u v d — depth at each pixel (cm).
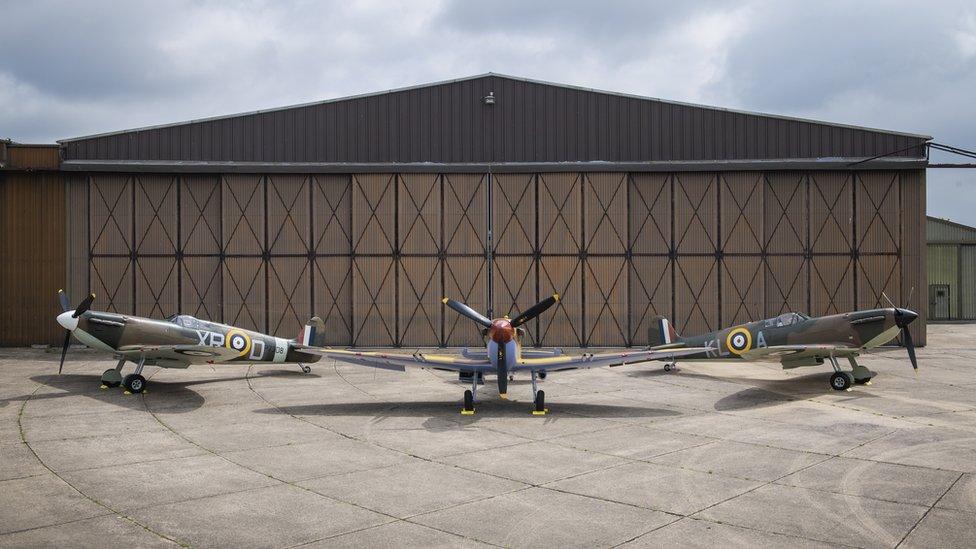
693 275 2666
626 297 2670
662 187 2667
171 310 2655
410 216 2670
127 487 923
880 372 2048
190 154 2631
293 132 2650
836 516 821
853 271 2655
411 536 754
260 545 727
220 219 2656
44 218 2628
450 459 1077
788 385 1839
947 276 4369
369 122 2658
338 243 2670
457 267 2675
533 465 1044
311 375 2022
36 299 2620
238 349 1897
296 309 2669
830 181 2653
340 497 886
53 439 1195
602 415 1437
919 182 2636
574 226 2672
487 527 782
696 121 2644
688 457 1093
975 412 1461
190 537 748
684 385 1848
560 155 2658
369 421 1368
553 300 1546
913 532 771
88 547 719
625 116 2656
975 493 908
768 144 2638
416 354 1591
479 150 2662
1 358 2328
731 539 749
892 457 1091
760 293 2656
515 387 1823
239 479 965
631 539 748
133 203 2641
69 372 1988
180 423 1336
